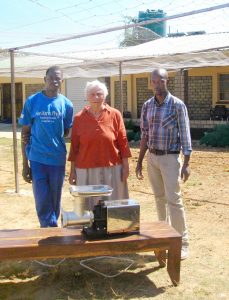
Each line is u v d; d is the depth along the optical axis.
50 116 5.33
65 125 5.53
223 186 9.51
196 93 20.20
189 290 4.58
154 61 12.08
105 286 4.70
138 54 11.48
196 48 11.16
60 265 5.23
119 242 4.33
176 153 5.19
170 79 20.75
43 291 4.61
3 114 30.52
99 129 5.12
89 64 12.44
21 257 4.21
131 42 22.30
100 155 5.15
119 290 4.60
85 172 5.18
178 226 5.29
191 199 8.35
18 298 4.48
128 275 4.95
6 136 21.70
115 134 5.22
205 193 8.86
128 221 4.44
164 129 5.12
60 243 4.27
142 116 5.41
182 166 5.23
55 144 5.39
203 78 19.97
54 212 5.58
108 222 4.36
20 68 13.91
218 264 5.24
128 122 20.73
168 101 5.10
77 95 25.81
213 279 4.84
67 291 4.60
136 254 5.54
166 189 5.23
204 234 6.28
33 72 16.38
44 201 5.40
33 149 5.41
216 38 13.92
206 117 20.05
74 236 4.45
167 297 4.44
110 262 5.31
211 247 5.77
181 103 5.07
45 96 5.39
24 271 5.07
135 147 17.58
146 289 4.61
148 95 21.48
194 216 7.19
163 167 5.20
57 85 5.36
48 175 5.45
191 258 5.42
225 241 5.99
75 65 12.68
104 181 5.20
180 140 5.12
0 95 30.39
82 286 4.71
